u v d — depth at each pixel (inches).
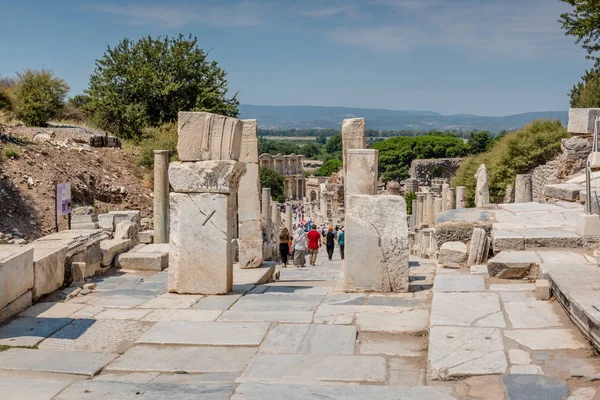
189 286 413.7
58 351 295.0
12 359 282.5
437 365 245.8
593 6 1218.0
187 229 412.8
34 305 379.6
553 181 1179.3
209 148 409.7
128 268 524.4
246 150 592.4
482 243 462.6
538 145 1566.2
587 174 467.5
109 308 374.0
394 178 5083.7
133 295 416.5
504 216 553.0
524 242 457.1
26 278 374.0
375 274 406.6
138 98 1824.6
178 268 414.3
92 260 490.9
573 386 223.0
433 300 340.5
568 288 295.0
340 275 477.1
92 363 277.4
